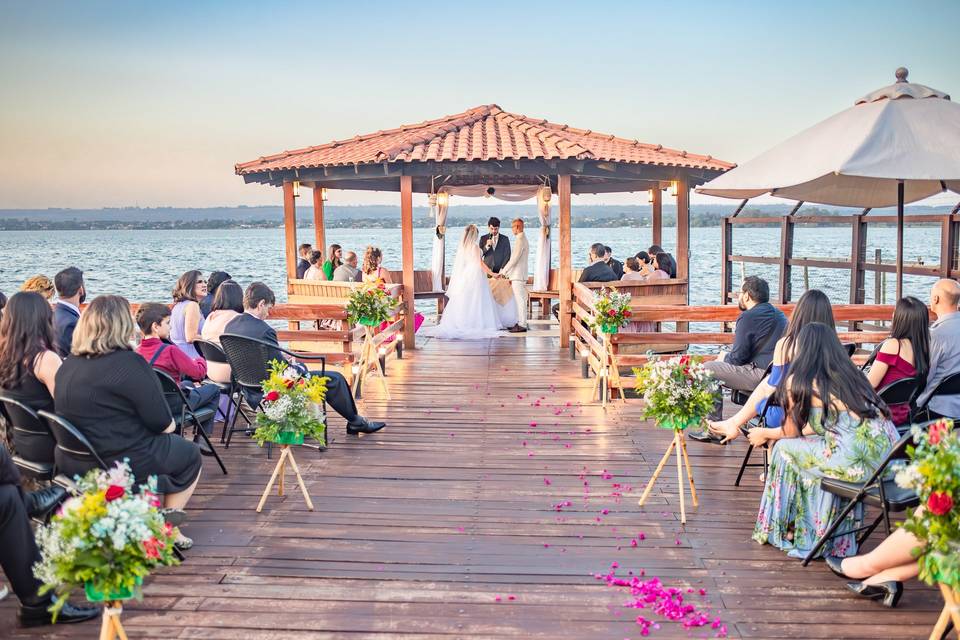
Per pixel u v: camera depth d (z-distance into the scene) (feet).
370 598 11.48
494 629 10.57
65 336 16.98
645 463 18.08
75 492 10.65
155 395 12.00
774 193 26.18
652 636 10.36
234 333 18.38
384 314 24.72
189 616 10.94
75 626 10.78
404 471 17.52
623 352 32.30
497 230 40.34
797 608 11.12
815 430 12.64
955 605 8.70
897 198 24.54
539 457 18.56
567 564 12.66
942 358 14.75
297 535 13.87
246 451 19.07
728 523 14.40
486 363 30.86
